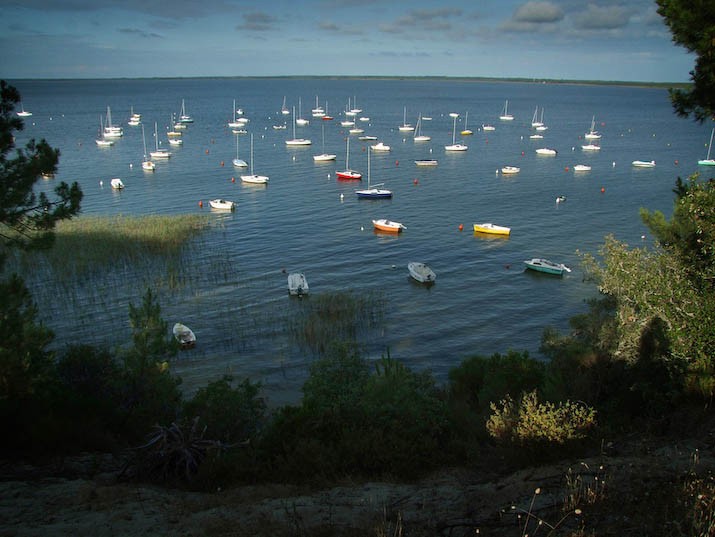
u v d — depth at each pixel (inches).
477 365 896.9
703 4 513.0
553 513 319.0
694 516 263.6
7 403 544.7
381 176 3868.1
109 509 395.9
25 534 344.5
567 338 878.4
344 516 360.8
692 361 564.7
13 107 574.9
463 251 2239.2
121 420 647.8
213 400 587.8
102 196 3110.2
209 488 465.7
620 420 551.2
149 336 690.8
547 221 2669.8
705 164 4244.6
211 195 3203.7
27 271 1734.7
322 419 546.0
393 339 1472.7
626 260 682.2
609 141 5797.2
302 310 1611.7
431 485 443.8
